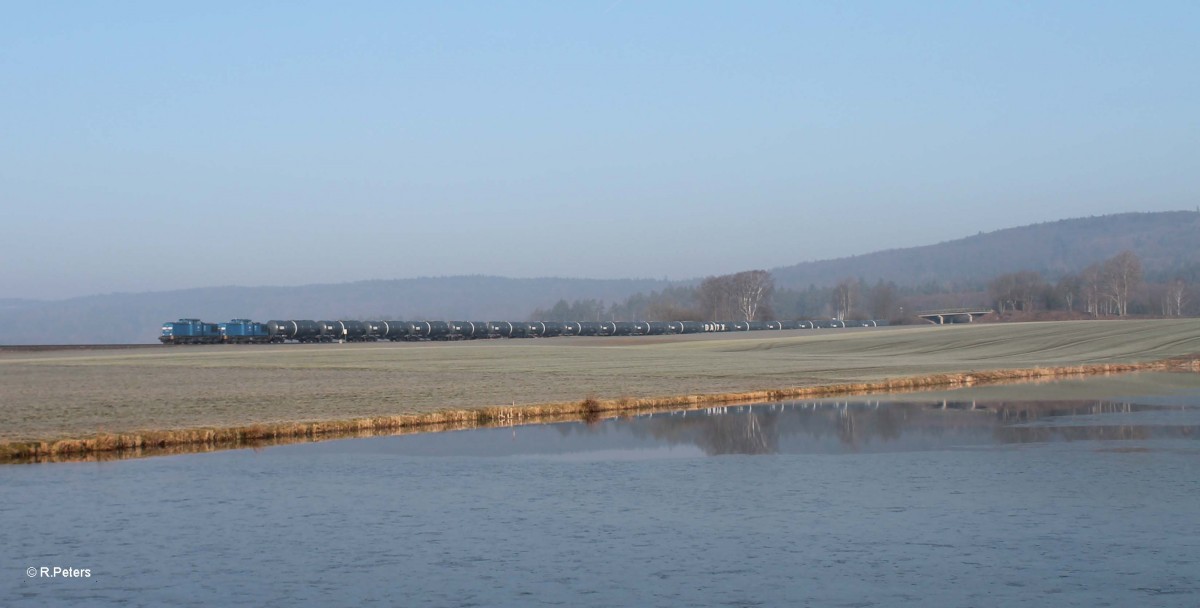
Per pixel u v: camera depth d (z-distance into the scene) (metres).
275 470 23.28
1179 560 14.93
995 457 24.75
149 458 25.23
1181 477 21.61
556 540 16.44
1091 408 36.56
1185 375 55.72
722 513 18.41
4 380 51.91
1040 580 14.00
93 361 73.50
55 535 16.89
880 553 15.48
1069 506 18.70
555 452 26.23
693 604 13.09
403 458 25.20
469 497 20.06
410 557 15.45
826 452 25.94
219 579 14.32
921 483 21.28
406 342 122.00
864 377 52.19
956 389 46.06
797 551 15.65
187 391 44.25
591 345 107.81
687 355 83.00
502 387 46.69
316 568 14.84
